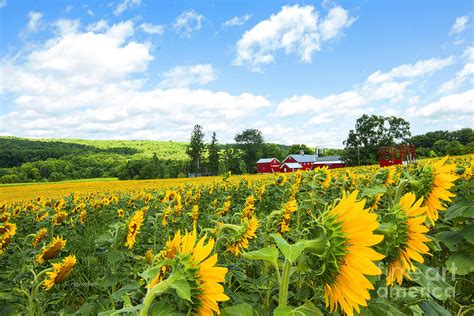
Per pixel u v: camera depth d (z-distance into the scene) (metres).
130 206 14.41
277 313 1.41
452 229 4.20
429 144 101.06
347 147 110.25
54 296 4.25
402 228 1.74
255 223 3.12
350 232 1.31
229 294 2.45
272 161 120.50
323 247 1.34
